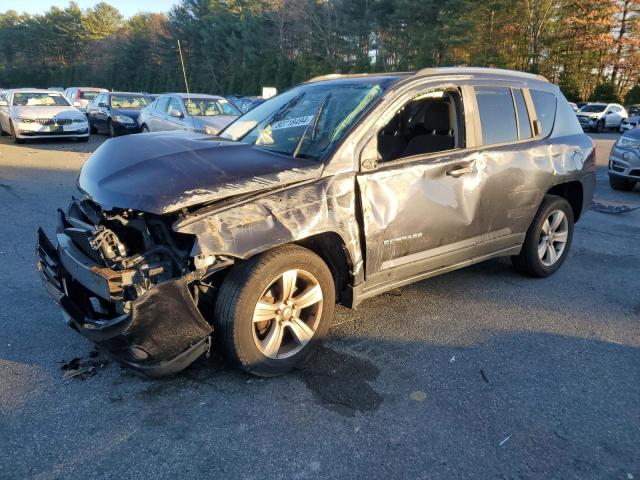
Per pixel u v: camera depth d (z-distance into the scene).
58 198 8.17
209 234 2.77
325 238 3.38
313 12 51.41
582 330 4.12
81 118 15.88
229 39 59.06
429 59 39.53
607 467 2.61
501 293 4.82
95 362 3.39
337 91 4.01
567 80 42.22
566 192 5.50
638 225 7.64
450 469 2.55
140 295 2.66
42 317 3.98
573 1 41.81
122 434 2.72
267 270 3.02
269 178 3.09
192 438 2.70
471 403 3.09
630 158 9.96
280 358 3.24
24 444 2.62
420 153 4.05
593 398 3.19
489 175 4.22
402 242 3.70
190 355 2.95
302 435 2.75
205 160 3.24
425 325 4.10
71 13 94.19
